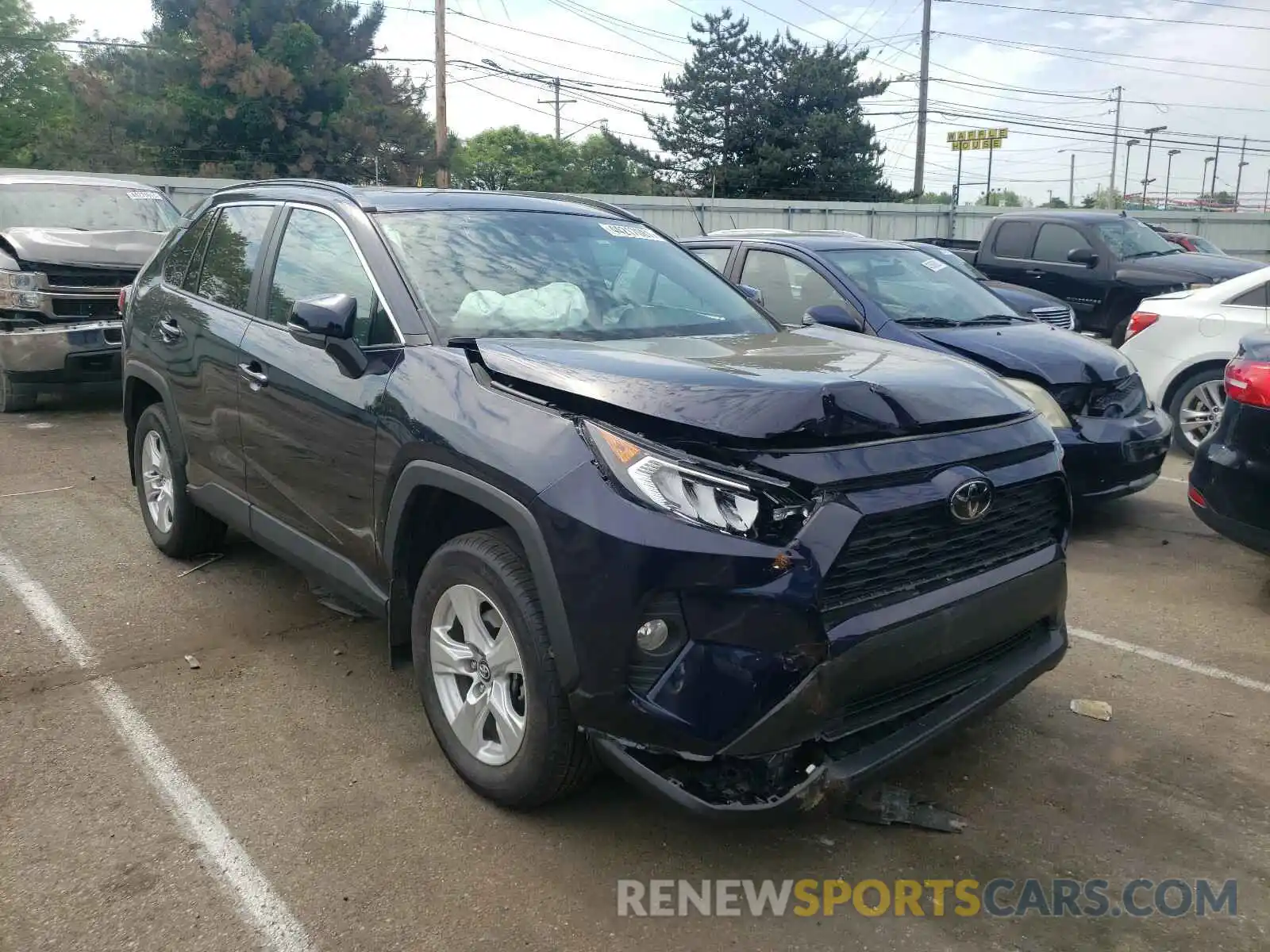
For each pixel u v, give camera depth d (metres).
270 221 4.45
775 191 46.56
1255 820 3.27
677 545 2.58
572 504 2.71
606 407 2.80
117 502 6.43
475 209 4.16
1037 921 2.78
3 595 4.88
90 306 8.80
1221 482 4.96
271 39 36.69
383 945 2.63
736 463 2.66
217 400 4.44
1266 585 5.44
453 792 3.31
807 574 2.60
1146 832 3.19
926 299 7.04
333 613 4.75
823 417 2.76
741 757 2.63
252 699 3.92
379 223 3.84
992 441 3.06
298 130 36.47
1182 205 70.44
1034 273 12.99
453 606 3.24
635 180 53.75
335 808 3.21
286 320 4.10
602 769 3.05
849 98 46.66
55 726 3.69
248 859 2.96
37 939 2.62
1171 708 4.03
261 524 4.24
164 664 4.20
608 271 4.11
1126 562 5.83
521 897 2.82
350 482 3.57
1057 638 3.38
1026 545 3.24
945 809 3.29
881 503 2.72
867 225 31.23
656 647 2.65
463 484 3.00
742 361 3.22
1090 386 6.01
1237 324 8.02
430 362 3.34
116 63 36.69
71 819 3.13
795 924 2.75
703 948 2.65
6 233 8.95
